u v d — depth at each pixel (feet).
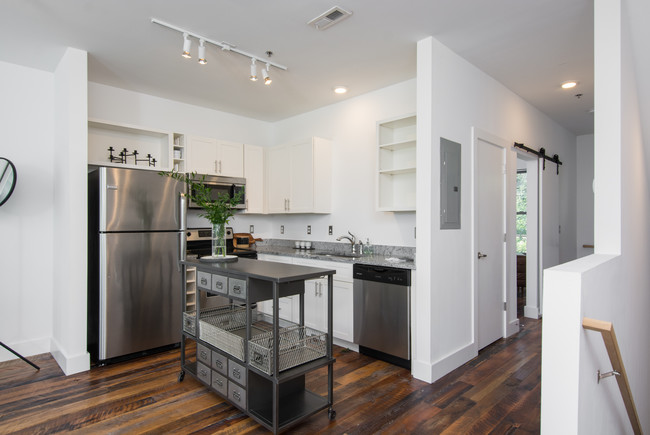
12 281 10.49
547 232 15.47
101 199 9.94
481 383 8.91
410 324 9.51
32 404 7.89
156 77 11.75
